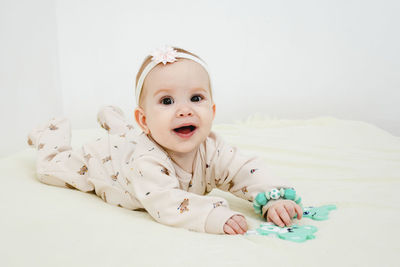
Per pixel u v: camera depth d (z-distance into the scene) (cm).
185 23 323
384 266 76
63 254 81
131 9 307
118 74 307
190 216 100
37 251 82
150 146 116
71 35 291
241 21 333
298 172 169
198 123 109
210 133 128
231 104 333
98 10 297
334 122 277
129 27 307
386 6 316
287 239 90
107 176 135
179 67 110
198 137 110
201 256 79
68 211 107
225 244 86
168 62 111
